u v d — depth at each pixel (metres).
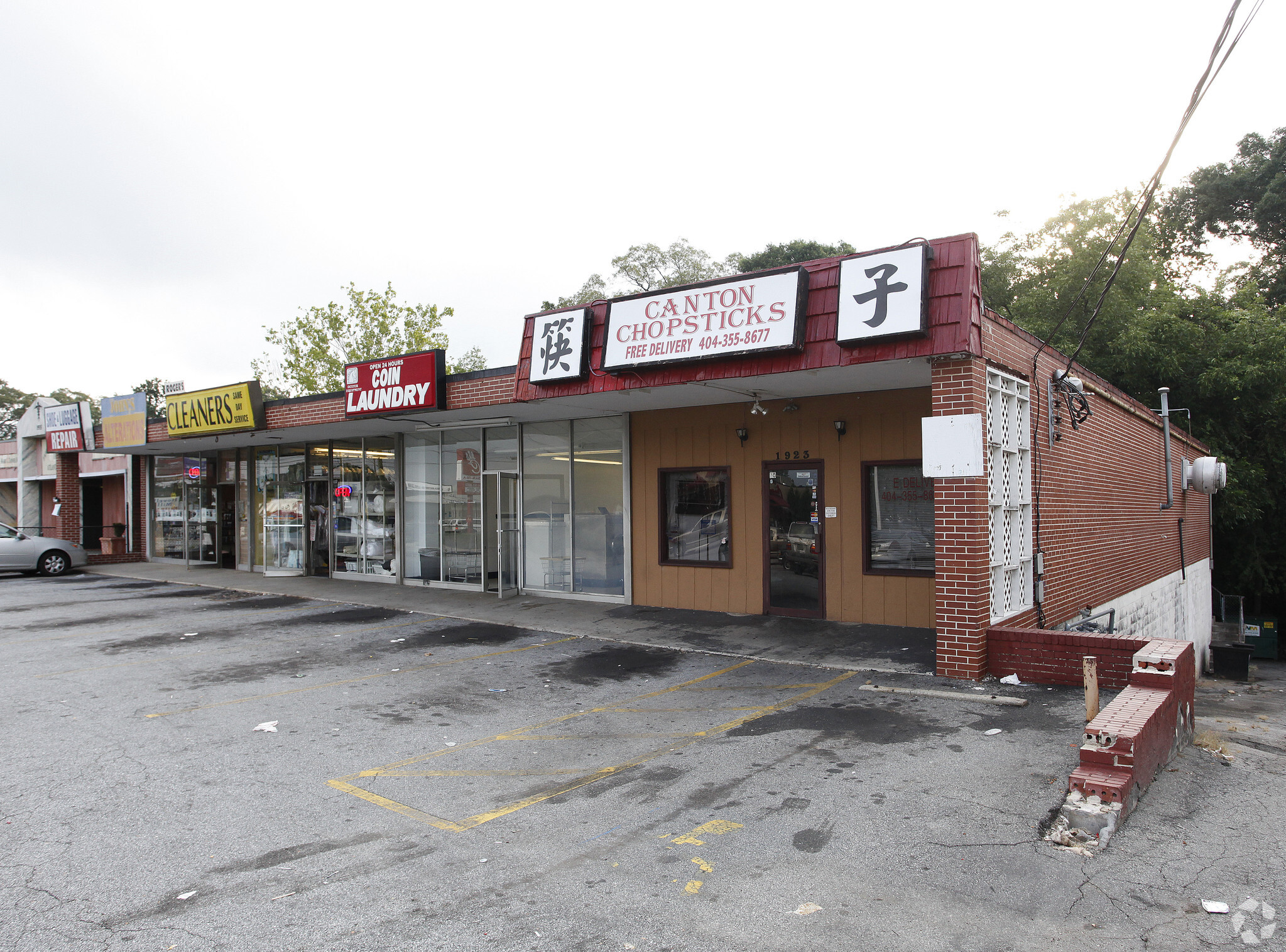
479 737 6.98
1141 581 15.84
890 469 11.14
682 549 13.07
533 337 11.36
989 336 8.90
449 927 3.82
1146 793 5.27
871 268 8.42
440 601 14.98
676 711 7.71
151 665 9.95
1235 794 5.33
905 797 5.32
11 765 6.30
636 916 3.91
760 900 4.04
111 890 4.23
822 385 10.51
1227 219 35.12
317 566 19.91
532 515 15.13
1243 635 23.73
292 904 4.05
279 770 6.16
